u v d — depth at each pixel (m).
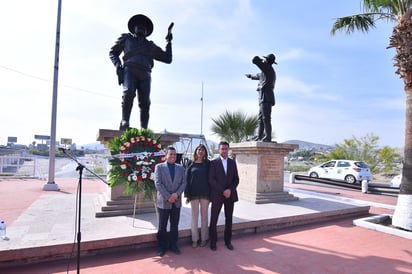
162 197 4.43
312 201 8.51
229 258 4.29
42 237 4.25
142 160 5.16
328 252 4.70
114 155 5.19
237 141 14.66
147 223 5.18
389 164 21.69
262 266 4.03
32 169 16.45
